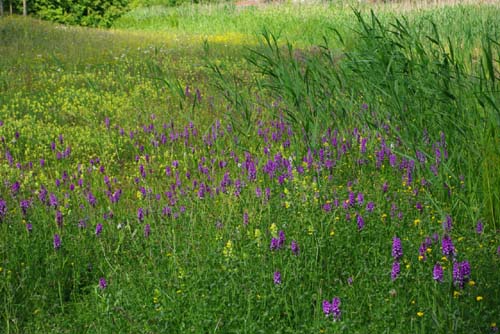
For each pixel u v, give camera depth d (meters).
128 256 5.49
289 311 4.56
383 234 5.67
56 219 5.74
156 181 7.69
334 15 26.20
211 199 6.52
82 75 14.35
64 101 12.00
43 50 18.03
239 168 7.76
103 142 9.39
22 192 7.09
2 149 9.18
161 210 6.25
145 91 12.58
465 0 22.33
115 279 4.99
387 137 7.79
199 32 27.88
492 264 4.92
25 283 5.15
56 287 5.21
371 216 5.81
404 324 4.18
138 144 9.49
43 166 8.24
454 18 17.88
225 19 30.03
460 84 7.27
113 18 31.42
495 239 5.53
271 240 5.14
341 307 4.43
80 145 9.52
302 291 4.80
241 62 16.16
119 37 22.20
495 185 6.09
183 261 5.10
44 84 13.34
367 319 4.41
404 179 6.69
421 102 7.64
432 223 5.81
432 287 4.50
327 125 7.89
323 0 31.50
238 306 4.42
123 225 6.05
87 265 5.48
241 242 5.40
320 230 5.50
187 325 4.39
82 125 10.68
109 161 8.79
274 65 8.79
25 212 5.99
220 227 5.72
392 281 4.52
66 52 17.75
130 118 10.71
